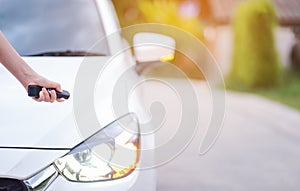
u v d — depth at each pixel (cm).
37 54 313
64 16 339
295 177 502
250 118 865
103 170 214
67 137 215
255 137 695
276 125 798
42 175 203
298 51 1452
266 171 520
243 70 1399
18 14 341
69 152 211
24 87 221
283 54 1520
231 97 1195
